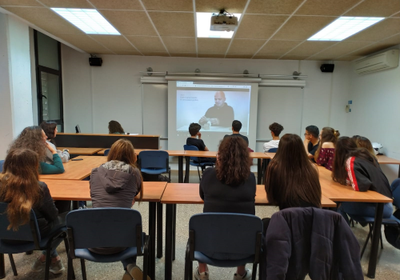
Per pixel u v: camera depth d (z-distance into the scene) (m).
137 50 4.89
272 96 5.46
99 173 1.54
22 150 1.41
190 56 5.29
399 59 4.04
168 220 1.68
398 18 3.02
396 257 2.22
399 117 4.03
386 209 2.00
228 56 5.20
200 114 5.40
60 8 2.97
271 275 1.19
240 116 5.41
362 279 1.17
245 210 1.44
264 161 3.76
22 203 1.33
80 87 5.41
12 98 3.35
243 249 1.34
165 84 5.43
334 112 5.54
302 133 5.55
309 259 1.22
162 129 5.53
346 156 2.08
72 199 1.64
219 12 2.94
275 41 4.07
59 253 2.15
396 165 4.10
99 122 5.52
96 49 4.88
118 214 1.32
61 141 4.23
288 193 1.45
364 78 4.93
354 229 2.75
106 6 2.87
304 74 5.45
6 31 3.23
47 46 4.88
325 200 1.70
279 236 1.20
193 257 1.37
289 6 2.76
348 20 3.13
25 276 1.83
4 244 1.50
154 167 3.46
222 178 1.44
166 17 3.16
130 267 1.50
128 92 5.46
